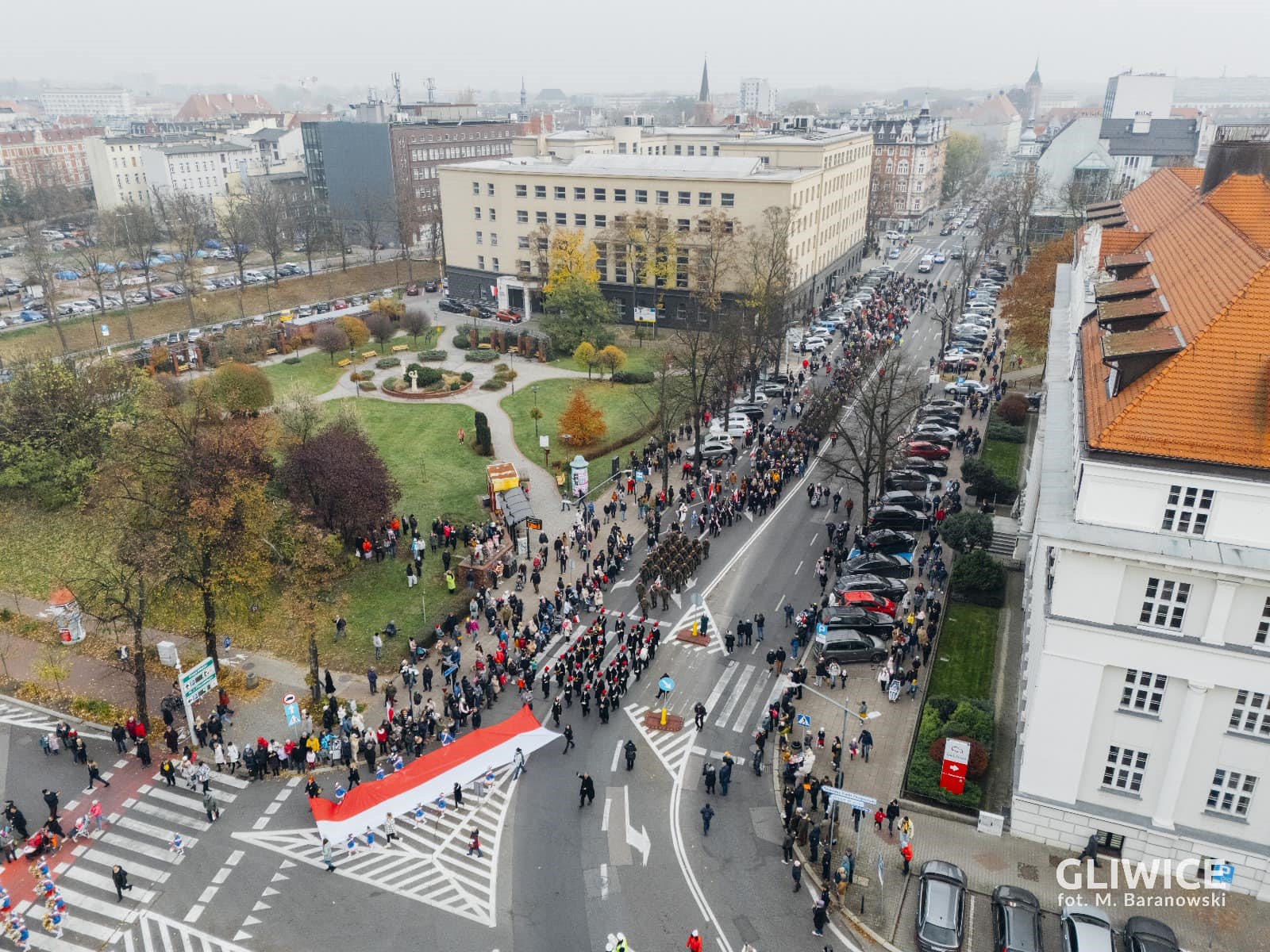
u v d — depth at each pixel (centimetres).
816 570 5525
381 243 16738
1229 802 3253
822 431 7338
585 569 5572
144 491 4753
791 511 6338
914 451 6956
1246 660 3009
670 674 4600
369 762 3950
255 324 10462
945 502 6088
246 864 3450
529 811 3728
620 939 2925
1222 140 5062
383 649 4791
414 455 7344
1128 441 3020
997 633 4834
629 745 3950
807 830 3550
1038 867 3406
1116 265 4528
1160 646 3112
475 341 10462
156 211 17288
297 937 3134
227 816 3691
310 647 4472
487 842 3569
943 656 4653
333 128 17162
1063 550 3156
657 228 10488
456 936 3142
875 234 17000
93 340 11181
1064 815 3447
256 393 7438
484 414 7944
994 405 8106
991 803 3725
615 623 5012
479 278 12469
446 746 3922
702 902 3291
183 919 3198
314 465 5509
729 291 10600
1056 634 3250
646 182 10794
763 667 4647
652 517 6047
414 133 17062
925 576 5412
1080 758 3372
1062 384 4406
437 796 3666
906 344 10269
